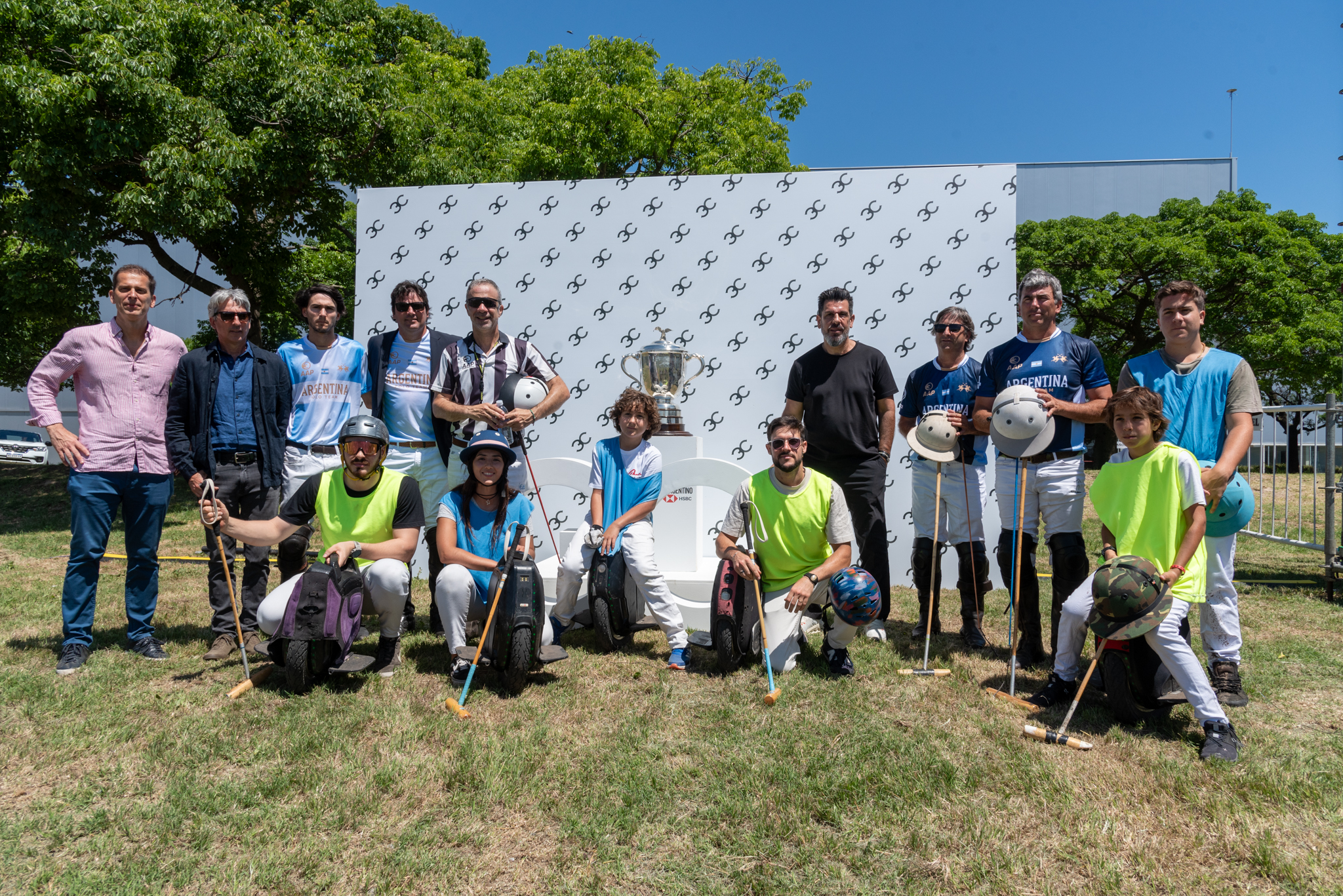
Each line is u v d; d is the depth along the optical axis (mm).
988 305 5758
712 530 6004
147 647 3785
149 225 9539
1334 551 5328
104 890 1947
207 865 2059
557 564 4777
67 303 11805
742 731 2912
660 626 4145
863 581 3492
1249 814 2322
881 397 4395
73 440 3617
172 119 9414
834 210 5930
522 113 16016
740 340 6043
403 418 4340
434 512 4363
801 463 3758
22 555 6848
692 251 6086
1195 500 2957
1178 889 1988
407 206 6320
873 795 2430
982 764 2637
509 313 6242
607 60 17047
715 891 1978
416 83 14023
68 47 9289
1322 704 3256
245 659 3305
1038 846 2172
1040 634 3828
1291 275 17203
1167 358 3477
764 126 18109
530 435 6219
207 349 3830
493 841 2191
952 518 4293
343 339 4383
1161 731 2957
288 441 4227
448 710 3102
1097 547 6996
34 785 2496
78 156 9148
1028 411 3367
